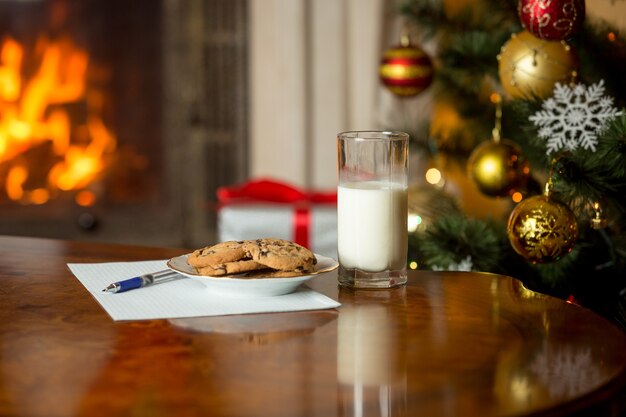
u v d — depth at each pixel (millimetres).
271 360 1198
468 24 2164
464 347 1234
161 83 3342
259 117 3082
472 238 1833
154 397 1122
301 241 2242
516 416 1094
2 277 1469
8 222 3340
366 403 1114
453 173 2670
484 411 1101
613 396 1148
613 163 1679
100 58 3350
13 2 3312
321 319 1312
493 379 1160
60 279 1461
